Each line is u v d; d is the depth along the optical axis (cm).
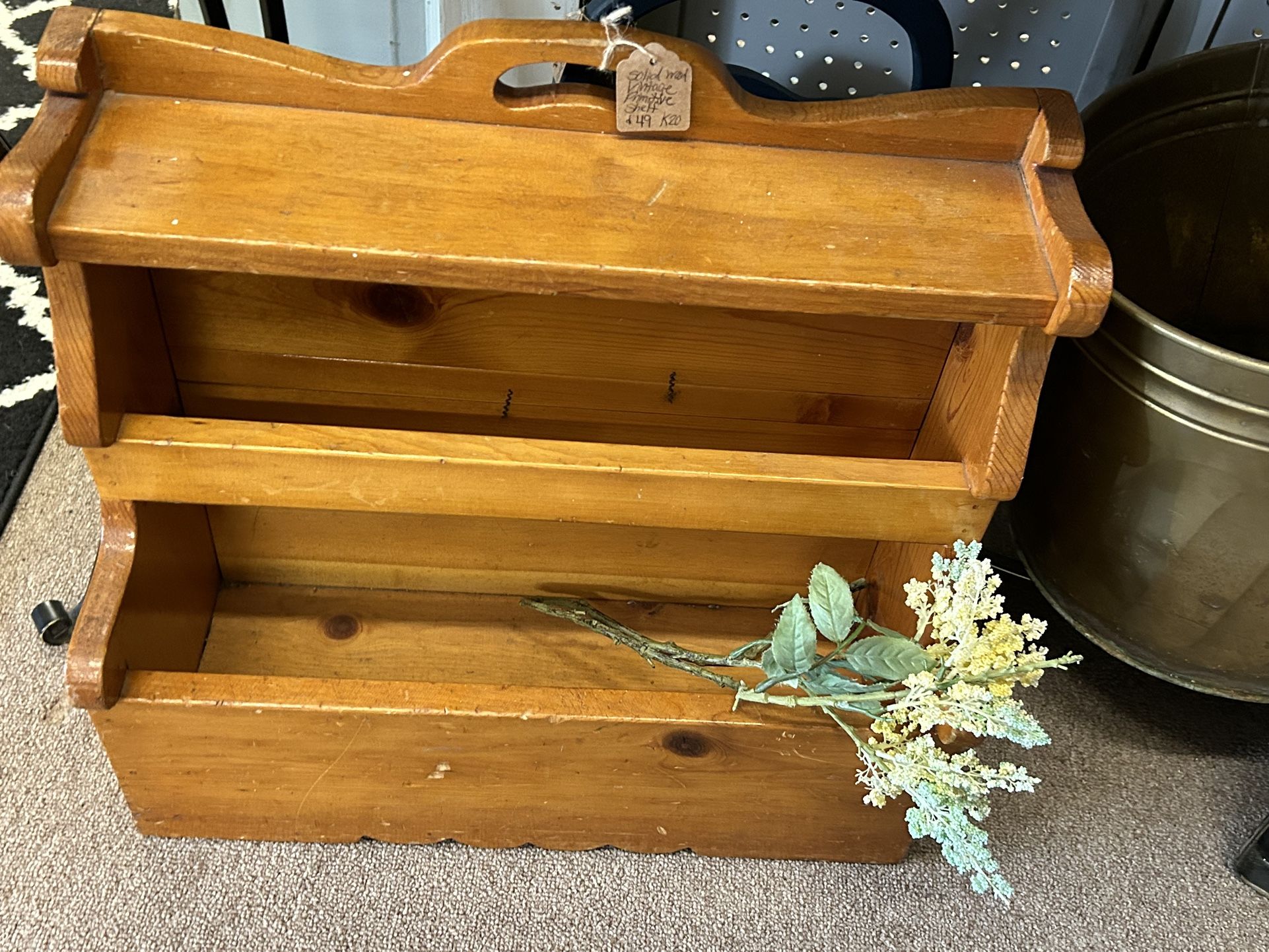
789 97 113
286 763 92
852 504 87
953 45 115
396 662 108
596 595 116
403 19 123
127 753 89
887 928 100
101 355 79
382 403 102
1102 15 122
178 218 70
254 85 76
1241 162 111
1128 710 120
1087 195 105
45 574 118
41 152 69
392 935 95
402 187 74
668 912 100
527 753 91
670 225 75
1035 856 106
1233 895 105
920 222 78
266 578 113
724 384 102
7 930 92
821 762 92
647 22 123
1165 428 92
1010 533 135
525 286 73
